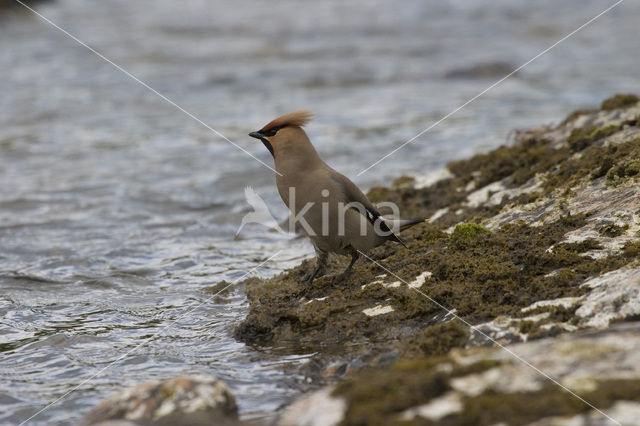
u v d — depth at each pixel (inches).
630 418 398.6
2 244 1060.5
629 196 759.1
